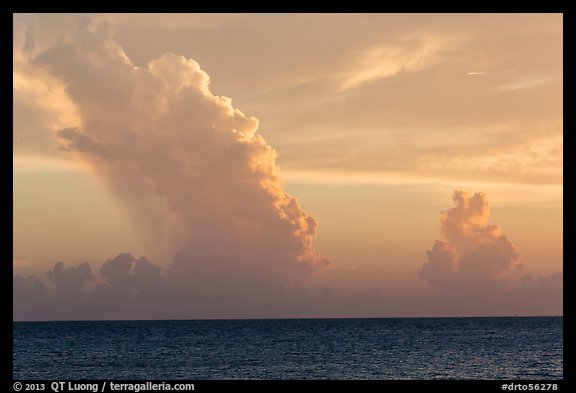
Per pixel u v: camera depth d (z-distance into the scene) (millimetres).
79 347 114375
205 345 116750
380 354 90500
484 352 90812
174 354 95625
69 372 71875
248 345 114938
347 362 79750
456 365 74438
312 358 85875
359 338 135625
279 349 103250
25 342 131875
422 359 81938
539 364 74250
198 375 67750
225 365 77875
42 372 72000
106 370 73688
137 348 110188
